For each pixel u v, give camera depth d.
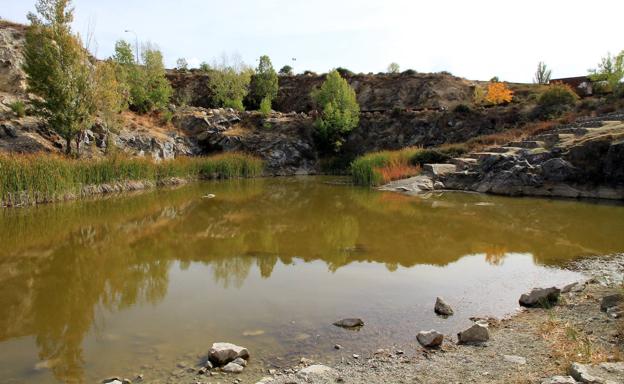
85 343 6.80
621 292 7.77
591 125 27.19
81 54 27.97
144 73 43.19
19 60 32.09
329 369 5.70
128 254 12.48
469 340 6.55
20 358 6.33
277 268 11.02
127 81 41.28
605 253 11.95
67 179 23.17
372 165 31.73
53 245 13.56
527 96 46.66
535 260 11.44
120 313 8.05
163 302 8.62
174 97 54.62
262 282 9.87
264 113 46.84
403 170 30.44
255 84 60.25
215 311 8.10
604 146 22.38
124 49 43.78
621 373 4.80
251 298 8.80
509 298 8.62
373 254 12.33
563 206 20.28
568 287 8.71
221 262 11.59
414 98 54.91
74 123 27.16
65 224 16.83
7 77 30.88
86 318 7.85
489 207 20.41
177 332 7.17
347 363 5.98
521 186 24.09
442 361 5.88
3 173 20.12
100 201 22.78
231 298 8.81
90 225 16.70
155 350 6.52
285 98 62.28
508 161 25.73
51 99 26.59
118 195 25.20
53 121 26.91
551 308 7.77
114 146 30.80
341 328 7.25
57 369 5.97
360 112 50.16
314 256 12.14
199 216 18.75
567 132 27.34
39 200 21.59
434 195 24.95
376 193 26.42
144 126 38.34
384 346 6.54
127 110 40.62
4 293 9.23
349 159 43.72
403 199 23.56
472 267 10.95
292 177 38.72
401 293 9.03
